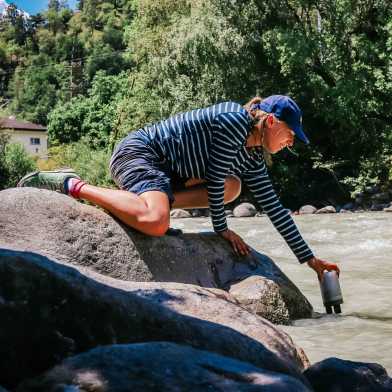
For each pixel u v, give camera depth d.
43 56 116.12
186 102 21.56
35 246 3.65
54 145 48.69
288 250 7.69
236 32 21.09
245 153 4.21
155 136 4.21
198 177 4.22
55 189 4.11
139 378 1.84
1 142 33.31
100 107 48.25
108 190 4.03
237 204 19.41
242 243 4.41
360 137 21.34
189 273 4.15
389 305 4.54
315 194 21.38
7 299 2.19
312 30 21.23
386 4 20.98
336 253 7.30
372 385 2.43
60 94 92.69
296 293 4.34
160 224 3.98
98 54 94.94
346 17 20.98
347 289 5.11
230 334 2.49
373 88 20.70
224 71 21.25
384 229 10.25
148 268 3.97
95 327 2.29
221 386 1.83
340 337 3.71
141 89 25.59
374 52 20.66
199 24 21.22
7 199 3.80
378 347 3.47
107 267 3.82
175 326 2.42
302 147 21.97
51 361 2.21
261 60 21.91
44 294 2.24
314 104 21.36
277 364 2.46
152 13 24.89
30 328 2.21
